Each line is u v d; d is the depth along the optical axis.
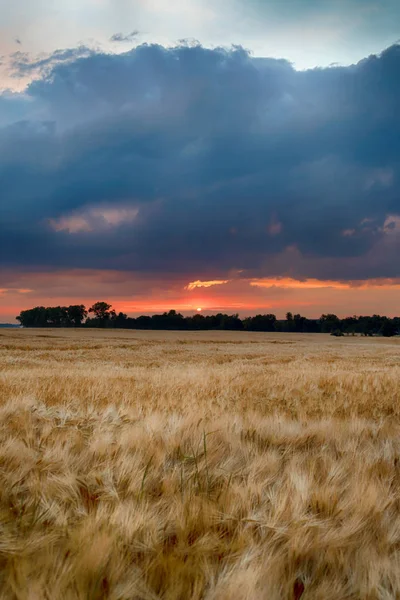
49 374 15.44
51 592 1.72
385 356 43.47
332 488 2.83
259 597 1.75
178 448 3.99
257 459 3.54
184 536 2.34
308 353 50.62
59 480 2.96
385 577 1.99
